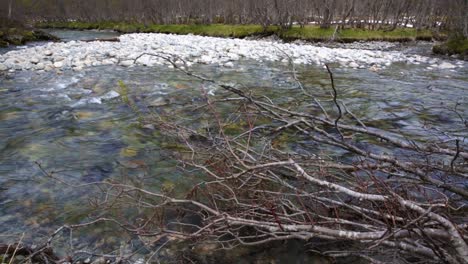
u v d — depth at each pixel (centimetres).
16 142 484
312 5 2178
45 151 457
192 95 714
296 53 1401
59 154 448
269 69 1055
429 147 271
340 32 2038
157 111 603
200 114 581
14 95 713
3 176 386
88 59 1139
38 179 381
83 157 438
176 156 402
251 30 2242
